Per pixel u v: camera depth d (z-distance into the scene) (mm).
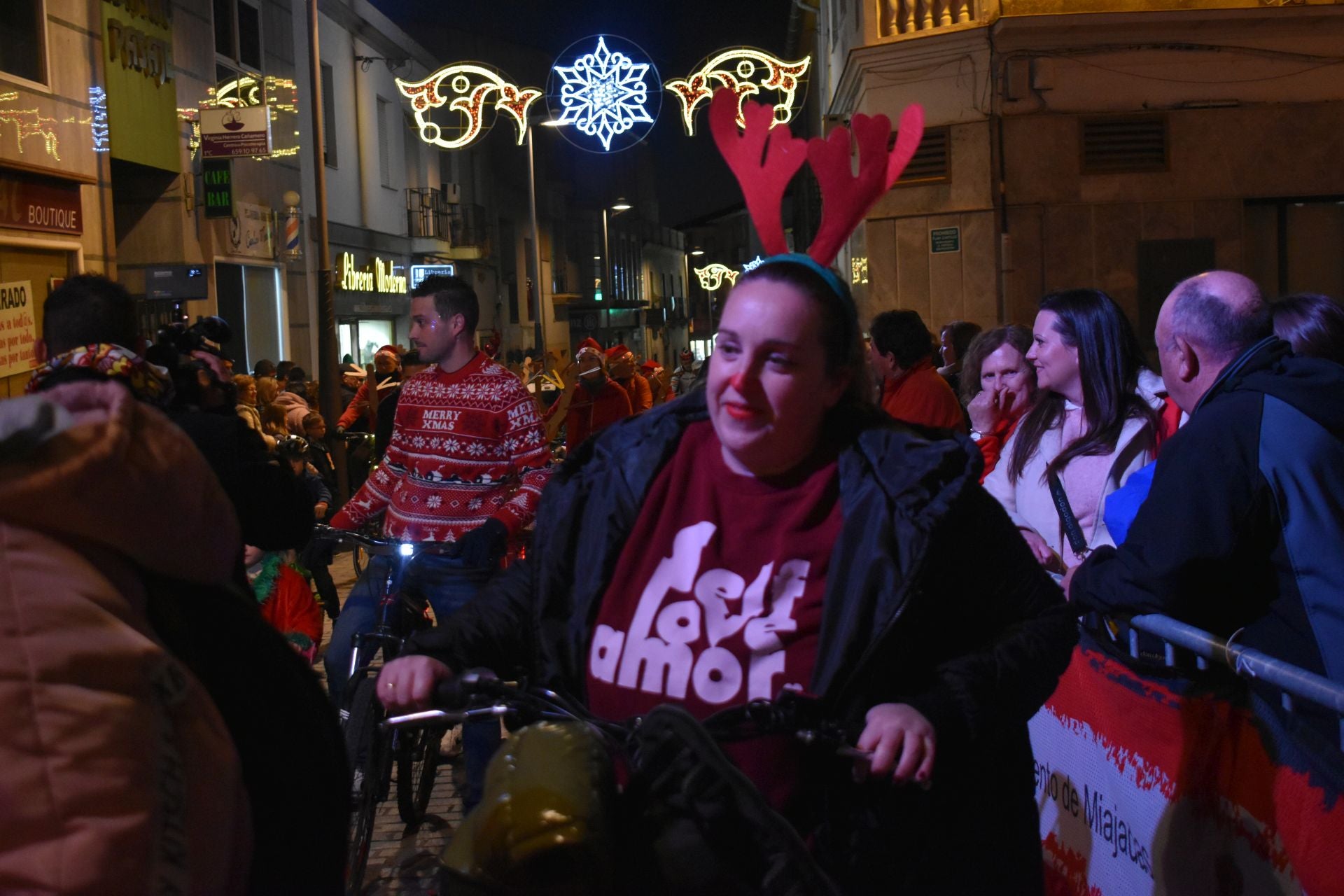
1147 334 14211
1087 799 3088
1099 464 3598
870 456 1920
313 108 15688
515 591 2150
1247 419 2662
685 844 1679
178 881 1368
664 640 1904
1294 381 2676
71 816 1289
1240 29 13852
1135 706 2822
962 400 6441
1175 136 14039
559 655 1975
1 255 12000
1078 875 3158
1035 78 13914
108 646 1365
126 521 1471
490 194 41156
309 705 1861
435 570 4422
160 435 1567
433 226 33375
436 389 4617
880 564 1832
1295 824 2262
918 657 1898
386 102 30859
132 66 15125
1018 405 5066
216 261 18406
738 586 1900
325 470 9992
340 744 1929
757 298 1902
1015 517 3834
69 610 1359
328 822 1849
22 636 1328
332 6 26250
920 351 5688
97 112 13961
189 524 1569
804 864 1676
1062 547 3658
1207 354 2967
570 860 1513
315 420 9992
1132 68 13969
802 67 17328
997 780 1969
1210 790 2533
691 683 1872
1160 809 2729
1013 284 14172
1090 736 3064
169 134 16438
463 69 18203
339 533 4227
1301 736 2246
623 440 2074
